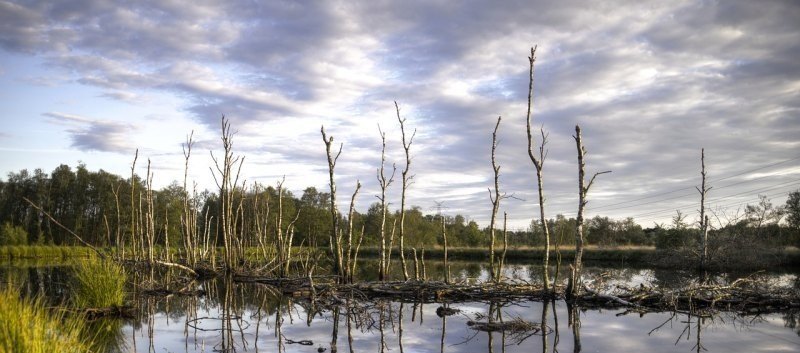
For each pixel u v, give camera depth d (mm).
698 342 13836
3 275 31641
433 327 15922
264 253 39000
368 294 24406
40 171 78812
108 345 13141
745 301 20938
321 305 21234
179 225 63812
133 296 23500
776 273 38719
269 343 13555
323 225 68125
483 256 61438
